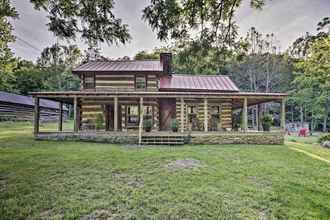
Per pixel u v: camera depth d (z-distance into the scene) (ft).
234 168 21.97
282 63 114.93
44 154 26.99
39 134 41.14
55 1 13.19
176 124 43.04
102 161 23.61
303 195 15.92
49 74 143.33
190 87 50.88
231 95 41.16
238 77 118.93
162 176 19.07
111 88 52.49
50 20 13.38
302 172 21.40
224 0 14.49
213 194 15.51
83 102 50.39
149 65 56.54
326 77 66.80
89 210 13.15
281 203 14.55
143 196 14.99
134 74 53.01
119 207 13.56
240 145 37.86
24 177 18.44
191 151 30.35
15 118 85.10
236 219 12.44
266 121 44.19
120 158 25.11
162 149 32.09
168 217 12.49
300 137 68.90
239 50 16.16
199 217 12.52
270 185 17.71
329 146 40.24
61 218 12.24
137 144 38.42
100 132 40.68
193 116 50.39
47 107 104.63
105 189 16.16
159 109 51.83
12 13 18.19
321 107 90.22
